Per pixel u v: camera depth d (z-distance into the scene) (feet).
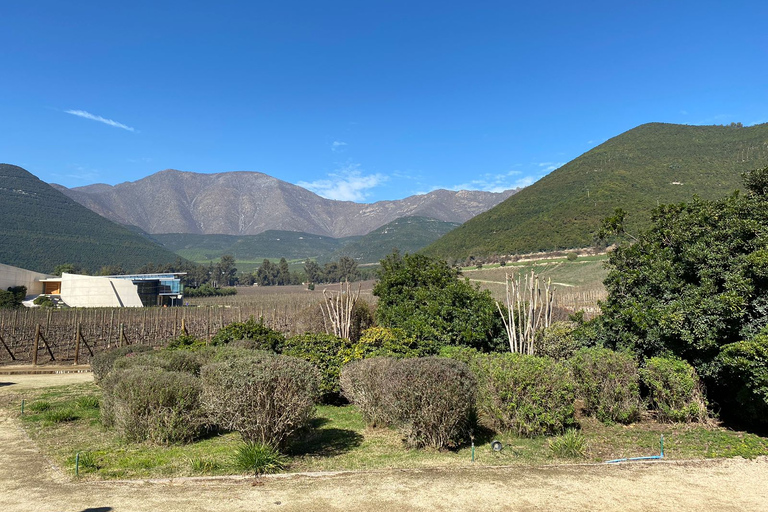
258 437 19.10
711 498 15.58
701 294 25.79
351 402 31.76
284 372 19.34
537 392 22.86
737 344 22.82
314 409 21.68
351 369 27.76
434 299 37.68
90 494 15.21
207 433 23.81
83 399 30.81
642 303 29.71
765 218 24.99
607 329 32.27
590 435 23.57
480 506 14.48
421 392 20.62
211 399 19.20
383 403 23.86
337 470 17.95
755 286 23.80
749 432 24.26
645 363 27.76
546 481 16.93
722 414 27.30
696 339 25.77
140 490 15.61
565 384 23.35
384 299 42.60
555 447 20.57
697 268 26.66
